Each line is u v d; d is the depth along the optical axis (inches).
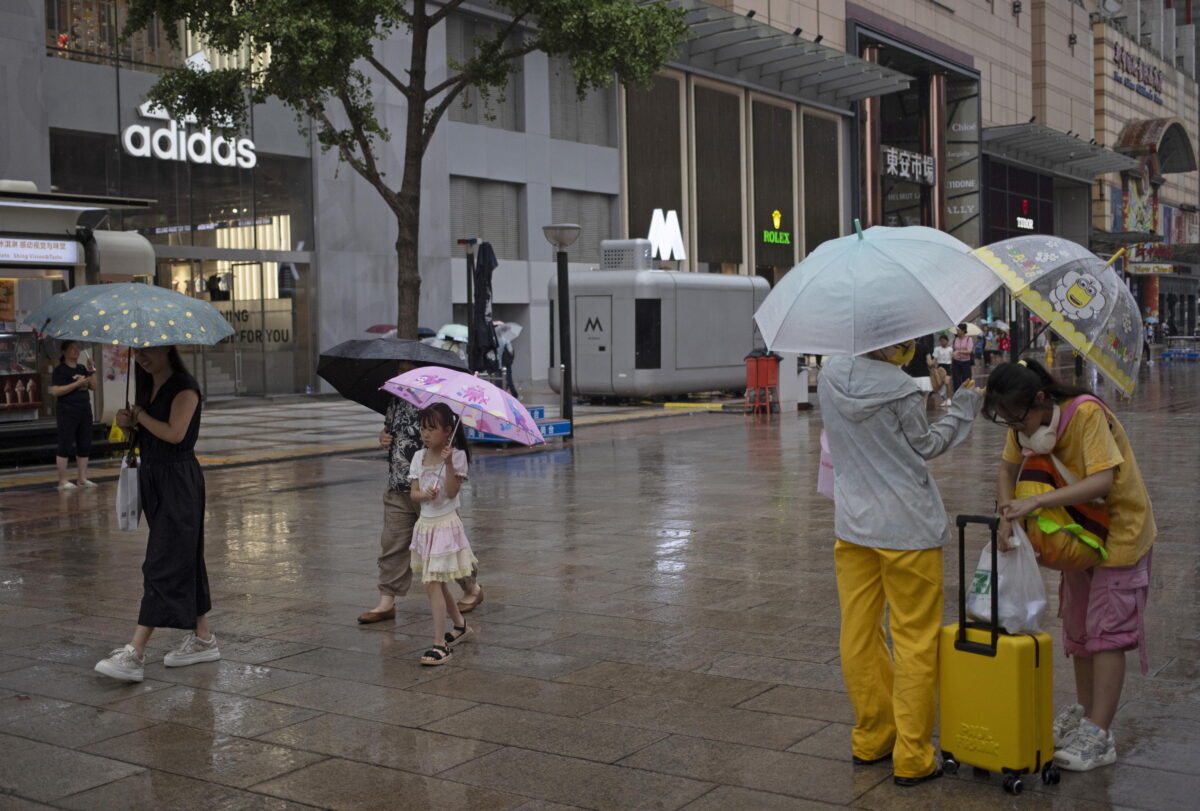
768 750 189.9
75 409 529.7
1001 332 2036.2
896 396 173.3
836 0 1860.2
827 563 341.7
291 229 1093.8
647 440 725.9
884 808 165.9
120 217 947.3
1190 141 3801.7
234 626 278.2
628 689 223.3
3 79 860.0
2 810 170.7
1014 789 169.6
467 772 182.4
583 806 168.7
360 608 295.0
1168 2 4411.9
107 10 940.0
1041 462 176.9
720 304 1067.9
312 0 655.1
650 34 722.2
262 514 452.8
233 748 195.0
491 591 310.3
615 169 1446.9
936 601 176.2
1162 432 719.1
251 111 1046.4
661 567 339.0
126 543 395.9
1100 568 177.9
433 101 1208.8
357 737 199.3
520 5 731.4
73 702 221.3
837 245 180.1
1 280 603.2
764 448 671.8
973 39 2351.1
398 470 279.0
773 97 1727.4
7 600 310.2
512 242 1328.7
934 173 2217.0
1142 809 164.1
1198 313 4163.4
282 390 1098.1
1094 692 181.0
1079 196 3041.3
